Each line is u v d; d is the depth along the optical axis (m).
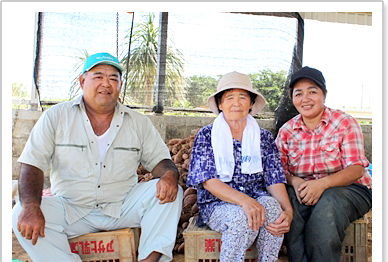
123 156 2.38
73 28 4.04
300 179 2.46
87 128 2.30
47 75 4.08
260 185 2.42
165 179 2.34
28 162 2.12
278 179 2.34
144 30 4.37
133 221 2.41
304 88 2.43
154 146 2.55
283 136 2.64
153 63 4.38
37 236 1.96
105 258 2.22
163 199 2.28
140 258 2.25
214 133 2.31
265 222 2.06
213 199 2.30
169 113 4.63
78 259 2.13
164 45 4.32
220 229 2.12
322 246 2.11
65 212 2.21
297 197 2.35
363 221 2.27
